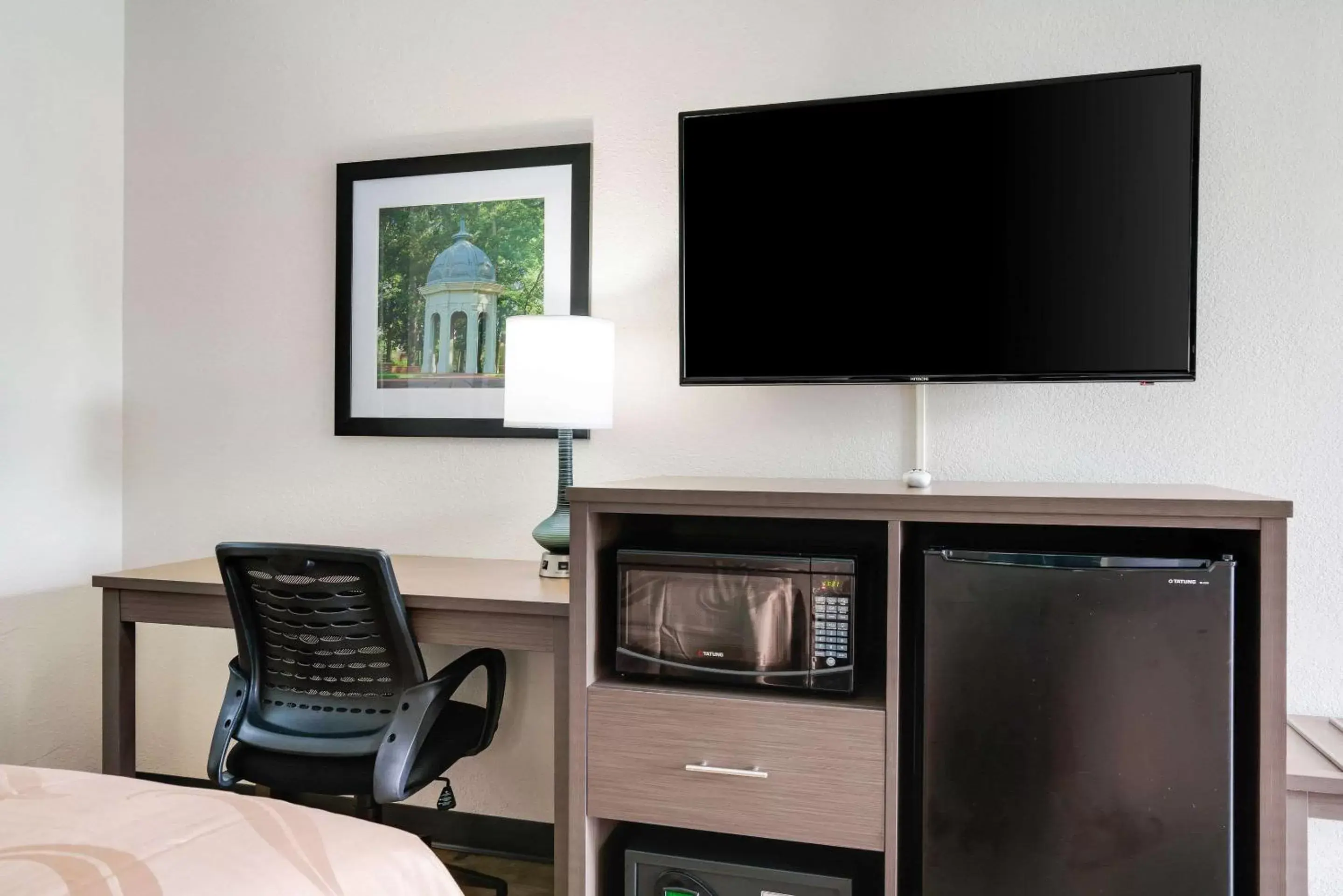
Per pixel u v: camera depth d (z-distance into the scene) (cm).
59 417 250
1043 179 182
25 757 243
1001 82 202
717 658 170
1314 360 186
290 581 177
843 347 194
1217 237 191
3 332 236
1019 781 151
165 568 222
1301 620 187
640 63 226
